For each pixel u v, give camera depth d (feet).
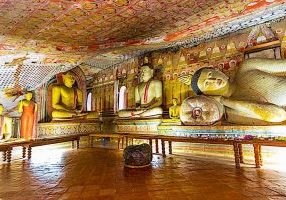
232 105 19.89
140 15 15.52
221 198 10.24
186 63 27.30
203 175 14.49
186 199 10.18
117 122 30.42
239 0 14.57
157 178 13.87
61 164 18.57
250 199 10.03
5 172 15.74
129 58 32.37
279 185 12.03
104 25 16.40
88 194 10.97
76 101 32.73
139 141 28.17
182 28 19.70
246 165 17.39
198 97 22.15
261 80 19.62
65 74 32.07
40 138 25.58
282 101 18.38
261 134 17.90
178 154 23.09
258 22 21.30
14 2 11.64
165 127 24.68
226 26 21.11
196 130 21.91
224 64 24.23
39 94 28.17
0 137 22.49
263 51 21.63
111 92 34.88
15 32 15.56
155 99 28.32
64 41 18.53
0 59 19.27
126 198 10.37
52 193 11.18
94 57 28.63
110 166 17.65
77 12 13.75
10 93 24.72
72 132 29.86
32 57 20.63
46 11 13.10
